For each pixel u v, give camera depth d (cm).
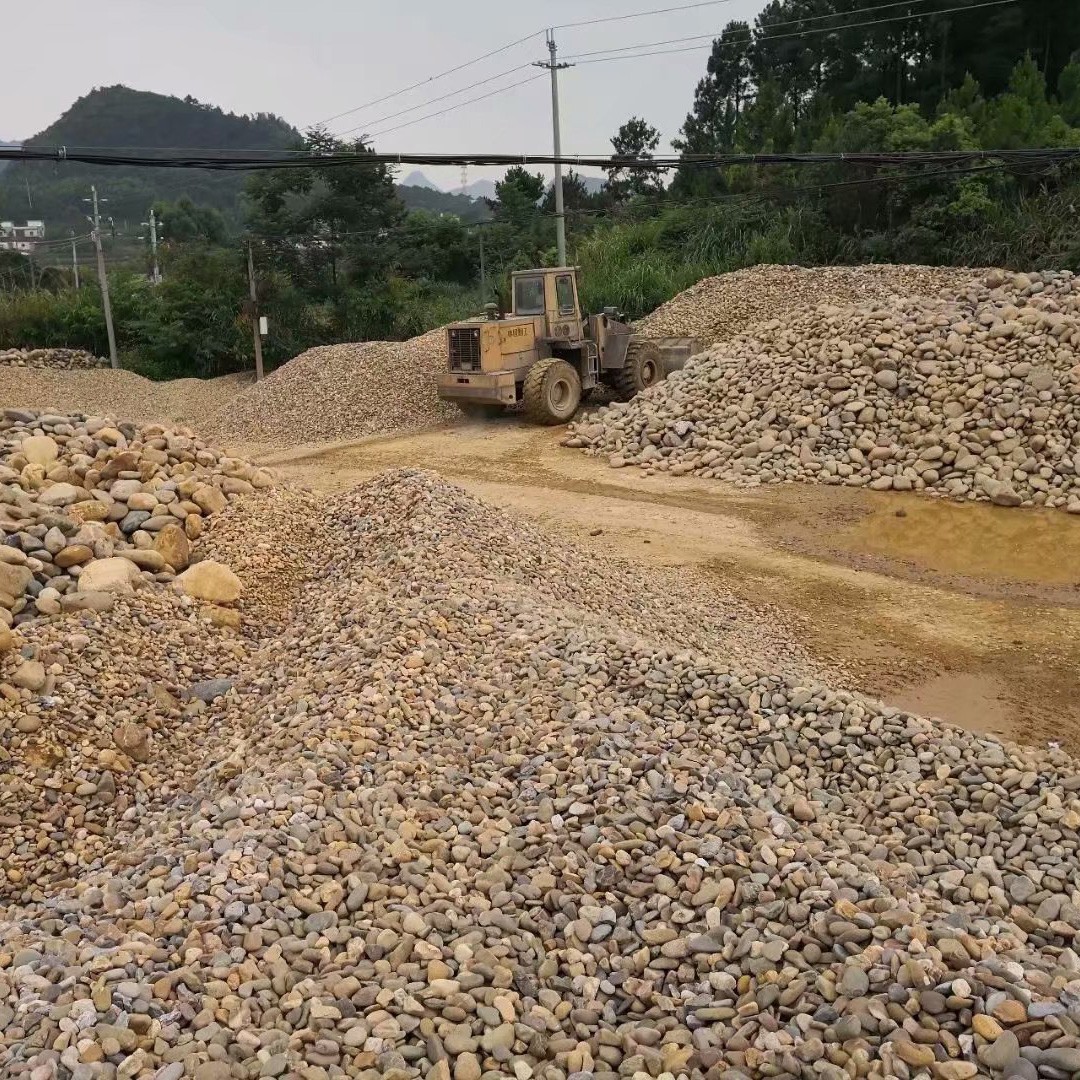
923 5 3816
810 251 2919
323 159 1184
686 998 362
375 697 569
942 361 1346
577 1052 333
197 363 3130
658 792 488
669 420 1495
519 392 1788
